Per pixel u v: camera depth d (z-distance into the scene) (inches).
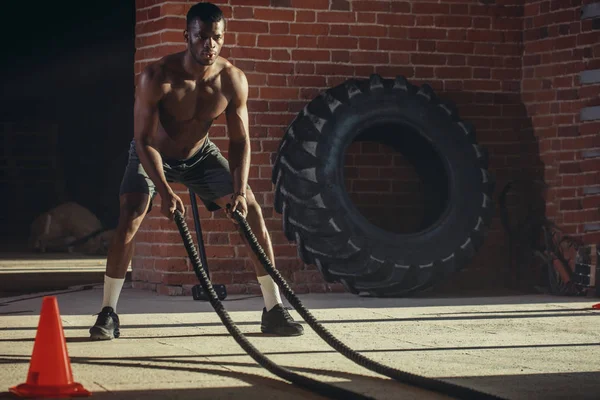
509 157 348.8
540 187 346.3
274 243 325.7
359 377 160.6
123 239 210.8
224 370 166.6
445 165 327.6
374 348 194.4
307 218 311.4
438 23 342.0
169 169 221.9
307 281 328.2
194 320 244.7
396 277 309.6
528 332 221.6
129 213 212.7
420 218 344.8
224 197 222.8
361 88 325.4
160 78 207.0
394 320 245.8
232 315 257.0
